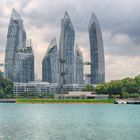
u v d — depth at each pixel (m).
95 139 103.69
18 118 183.88
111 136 110.12
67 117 193.88
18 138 104.12
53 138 104.81
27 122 158.25
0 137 105.81
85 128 132.75
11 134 112.56
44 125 143.75
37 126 139.25
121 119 179.75
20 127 134.38
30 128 131.00
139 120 172.62
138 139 104.19
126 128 133.38
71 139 103.31
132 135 112.44
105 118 186.50
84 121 166.25
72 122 160.00
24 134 112.81
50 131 121.62
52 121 165.38
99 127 136.62
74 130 125.31
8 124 147.12
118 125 146.12
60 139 103.12
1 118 183.75
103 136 109.88
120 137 108.06
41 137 106.56
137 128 133.50
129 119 179.50
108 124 150.50
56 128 131.88
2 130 123.38
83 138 105.50
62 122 159.75
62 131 121.94
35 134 113.12
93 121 166.00
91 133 117.06
